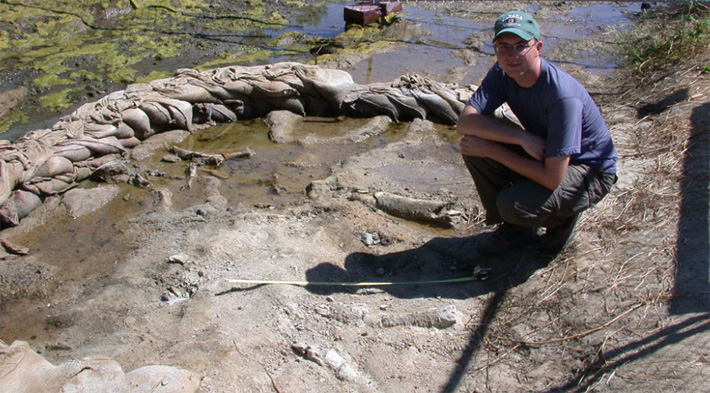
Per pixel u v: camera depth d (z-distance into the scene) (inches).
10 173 177.8
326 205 177.2
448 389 111.5
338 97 242.5
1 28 331.0
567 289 133.3
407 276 144.7
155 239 163.9
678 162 178.2
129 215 179.0
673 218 152.3
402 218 174.7
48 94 266.1
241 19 369.4
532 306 129.9
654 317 122.5
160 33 342.6
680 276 132.4
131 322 132.0
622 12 377.1
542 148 124.7
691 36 279.4
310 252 152.5
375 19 358.9
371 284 139.3
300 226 165.6
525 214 127.3
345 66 297.0
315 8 399.2
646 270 135.8
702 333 116.4
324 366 115.6
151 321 132.0
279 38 336.5
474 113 132.6
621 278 134.3
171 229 169.0
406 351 120.3
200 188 193.6
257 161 211.6
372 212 175.8
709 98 221.3
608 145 130.4
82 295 145.6
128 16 366.3
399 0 374.9
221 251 153.4
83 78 282.8
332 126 238.8
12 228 174.6
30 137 194.2
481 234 160.4
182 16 371.6
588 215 157.5
